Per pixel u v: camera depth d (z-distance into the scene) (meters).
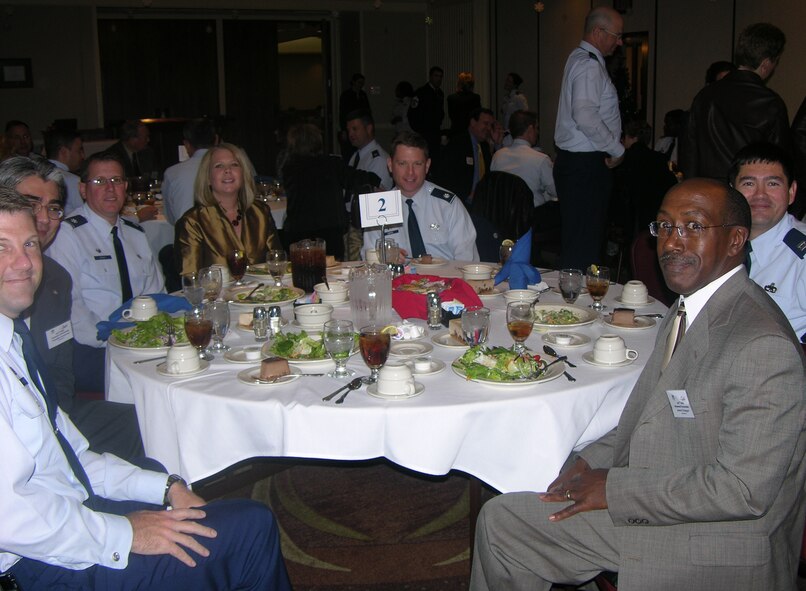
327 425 1.79
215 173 3.38
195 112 13.35
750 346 1.48
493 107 13.41
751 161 2.48
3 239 1.58
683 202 1.62
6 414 1.50
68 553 1.51
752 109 3.85
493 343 2.24
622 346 2.05
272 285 3.04
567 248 4.78
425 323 2.47
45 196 2.44
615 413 1.98
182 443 1.92
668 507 1.52
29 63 11.87
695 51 9.42
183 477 1.93
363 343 1.89
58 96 12.12
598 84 4.41
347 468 3.29
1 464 1.44
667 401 1.60
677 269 1.63
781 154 2.47
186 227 3.39
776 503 1.52
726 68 5.50
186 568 1.62
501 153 6.41
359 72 13.73
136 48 12.79
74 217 3.14
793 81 8.02
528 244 2.84
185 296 2.59
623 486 1.59
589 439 1.96
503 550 1.78
